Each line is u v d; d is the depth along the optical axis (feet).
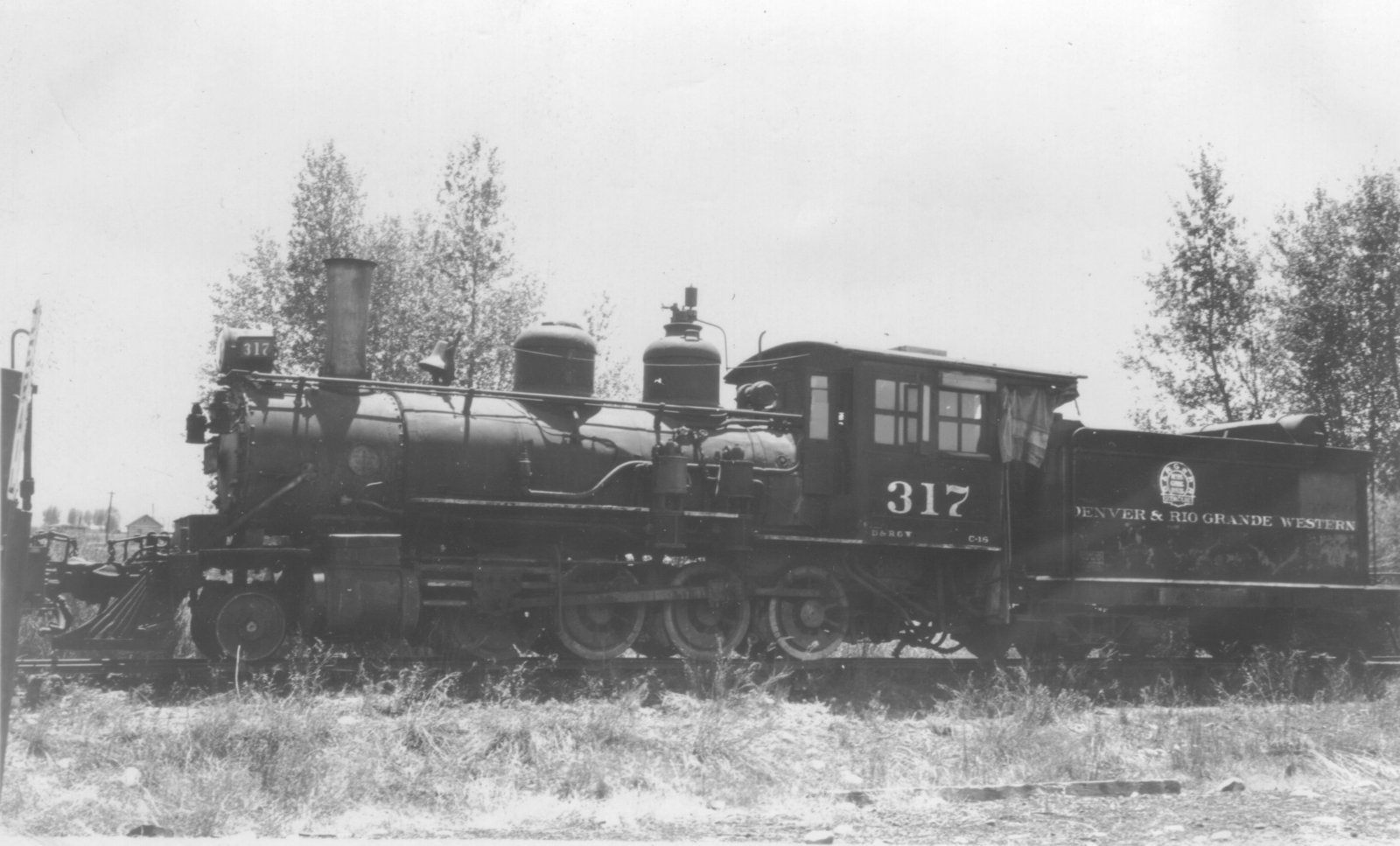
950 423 50.37
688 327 49.90
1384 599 58.75
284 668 38.32
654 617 46.01
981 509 50.52
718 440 47.14
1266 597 55.88
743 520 46.03
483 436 43.32
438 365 45.03
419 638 43.01
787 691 43.65
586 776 31.53
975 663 51.06
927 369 49.78
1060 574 51.65
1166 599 53.47
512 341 86.22
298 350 82.12
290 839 24.93
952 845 26.86
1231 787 34.37
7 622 20.59
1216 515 56.08
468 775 30.89
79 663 38.11
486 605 42.57
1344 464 60.64
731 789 32.12
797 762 35.55
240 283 83.41
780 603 47.26
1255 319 80.18
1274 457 58.13
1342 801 33.01
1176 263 81.35
